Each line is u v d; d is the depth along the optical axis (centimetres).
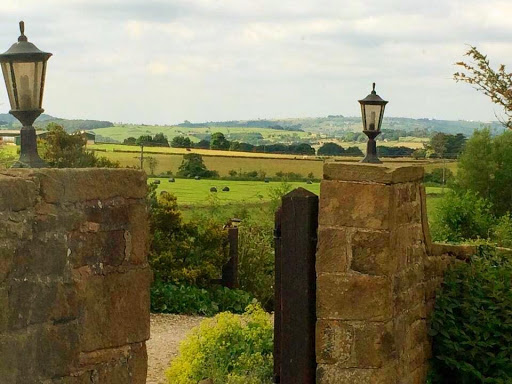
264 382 665
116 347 333
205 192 2652
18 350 294
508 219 1217
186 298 1380
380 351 470
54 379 309
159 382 898
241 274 1567
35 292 300
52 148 1703
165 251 1437
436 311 572
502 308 571
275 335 499
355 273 471
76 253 317
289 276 484
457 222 1221
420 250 548
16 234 293
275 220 496
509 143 1972
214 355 709
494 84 901
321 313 474
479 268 602
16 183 292
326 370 474
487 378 554
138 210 342
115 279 333
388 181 470
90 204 323
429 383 559
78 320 318
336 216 474
